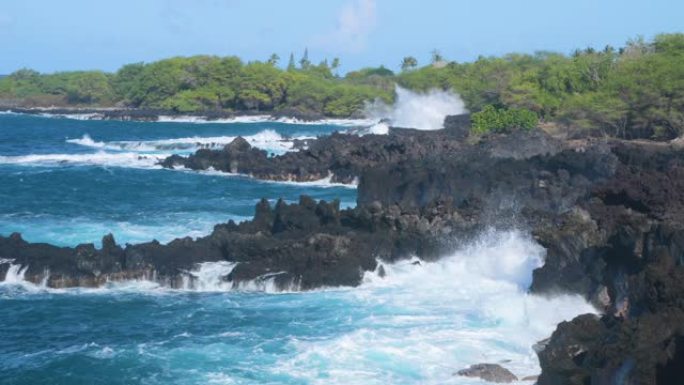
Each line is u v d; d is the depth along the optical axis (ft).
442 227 173.27
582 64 497.46
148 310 141.79
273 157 360.48
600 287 133.28
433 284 154.51
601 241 138.92
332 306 141.69
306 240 158.20
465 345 120.06
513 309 135.54
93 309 142.61
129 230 209.67
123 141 497.87
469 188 229.04
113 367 116.37
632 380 85.87
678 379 84.12
